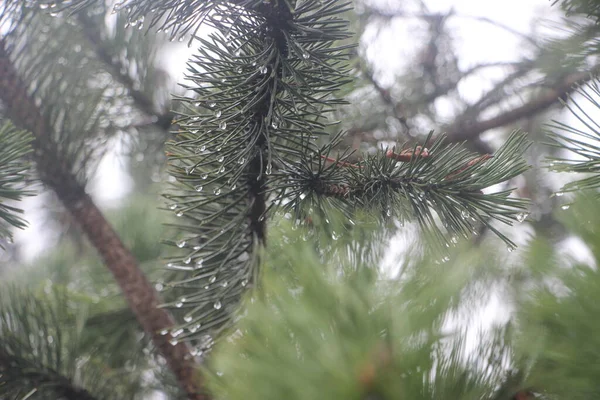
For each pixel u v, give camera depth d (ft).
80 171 3.56
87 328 3.82
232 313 2.79
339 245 2.37
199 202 2.90
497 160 2.73
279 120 2.72
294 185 2.79
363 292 2.04
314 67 2.73
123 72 3.99
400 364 1.98
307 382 1.96
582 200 2.12
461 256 2.12
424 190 2.74
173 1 2.64
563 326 2.06
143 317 3.34
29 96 3.56
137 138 4.06
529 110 4.05
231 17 2.67
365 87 4.20
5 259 6.10
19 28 3.55
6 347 3.31
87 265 4.46
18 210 2.99
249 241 2.93
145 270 4.26
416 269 2.07
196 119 2.74
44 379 3.31
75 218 3.52
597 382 2.02
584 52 3.30
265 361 1.98
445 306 2.01
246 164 2.71
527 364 2.14
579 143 2.71
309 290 2.03
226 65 2.71
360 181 2.79
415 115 4.53
